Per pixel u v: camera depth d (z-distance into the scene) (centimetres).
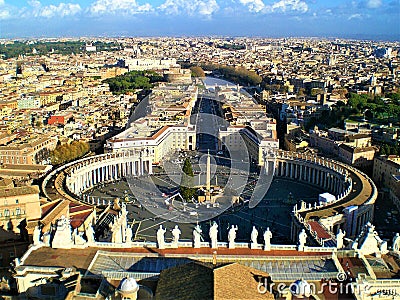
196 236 13450
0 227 17650
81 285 10919
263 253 13038
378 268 11825
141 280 11212
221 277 9781
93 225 19325
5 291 11662
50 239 13350
